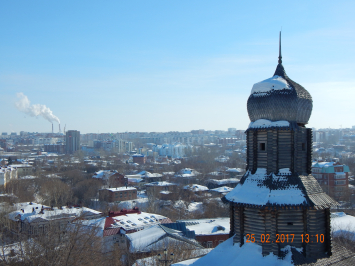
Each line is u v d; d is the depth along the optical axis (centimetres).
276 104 2850
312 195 2734
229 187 14175
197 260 2998
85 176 16662
